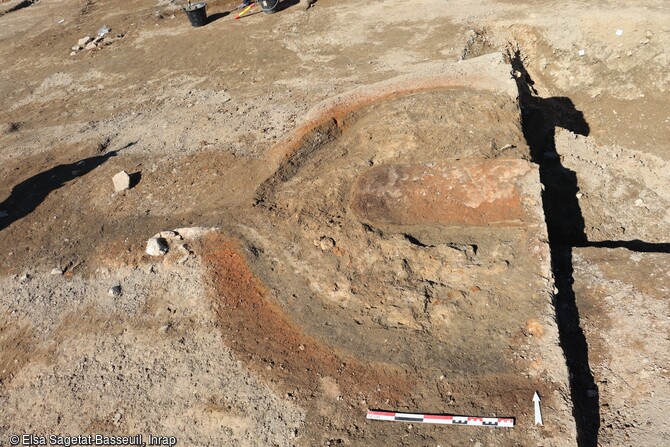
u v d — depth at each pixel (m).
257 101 8.07
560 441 3.37
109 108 8.69
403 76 7.55
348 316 4.33
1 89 10.10
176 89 9.01
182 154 6.89
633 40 8.86
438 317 4.19
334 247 4.90
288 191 5.82
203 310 4.64
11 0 16.19
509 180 5.21
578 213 6.11
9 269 5.55
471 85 6.99
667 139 7.53
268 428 3.74
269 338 4.32
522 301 4.19
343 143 6.52
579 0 9.95
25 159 7.43
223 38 10.98
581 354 4.19
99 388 4.19
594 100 8.76
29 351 4.60
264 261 4.95
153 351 4.39
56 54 11.55
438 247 4.71
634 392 3.88
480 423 3.53
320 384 3.94
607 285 4.66
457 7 10.68
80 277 5.27
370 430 3.63
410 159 5.78
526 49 9.66
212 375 4.13
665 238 5.80
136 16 13.21
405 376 3.88
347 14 11.27
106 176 6.71
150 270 5.15
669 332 4.16
